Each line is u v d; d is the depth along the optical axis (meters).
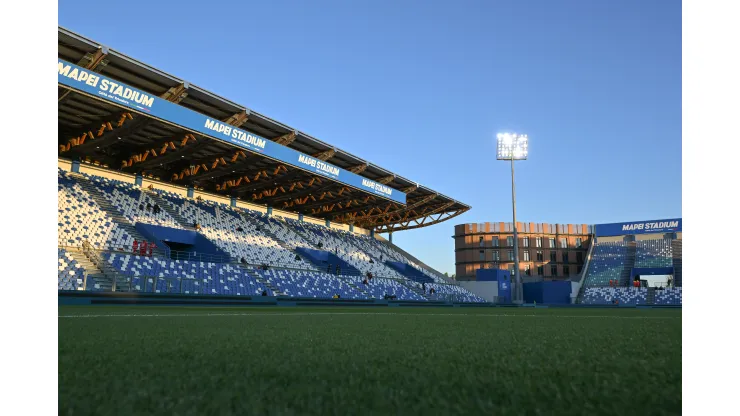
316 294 33.38
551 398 1.63
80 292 17.92
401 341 3.51
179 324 5.59
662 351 2.88
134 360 2.41
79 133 26.25
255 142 27.45
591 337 3.89
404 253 56.34
